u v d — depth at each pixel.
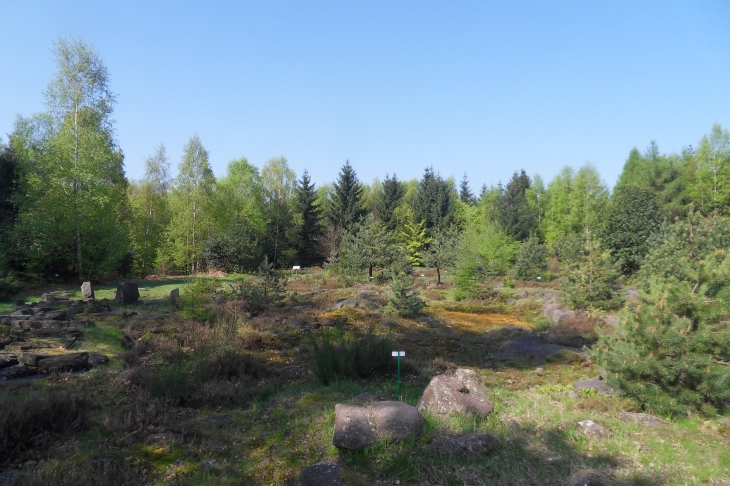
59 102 27.08
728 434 6.37
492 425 6.28
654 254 14.79
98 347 10.86
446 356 11.83
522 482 4.80
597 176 48.28
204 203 38.81
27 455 5.26
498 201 55.53
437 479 4.86
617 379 7.45
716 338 6.95
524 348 12.46
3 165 27.67
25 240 25.14
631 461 5.39
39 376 8.64
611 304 16.47
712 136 39.16
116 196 29.08
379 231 28.62
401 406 5.89
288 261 48.81
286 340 12.40
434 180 55.47
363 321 15.52
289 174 51.59
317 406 7.18
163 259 36.97
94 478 4.67
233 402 7.59
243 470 5.27
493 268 27.47
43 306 15.84
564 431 6.23
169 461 5.37
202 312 13.95
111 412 6.81
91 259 26.97
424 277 33.41
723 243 12.59
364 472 5.01
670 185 47.47
